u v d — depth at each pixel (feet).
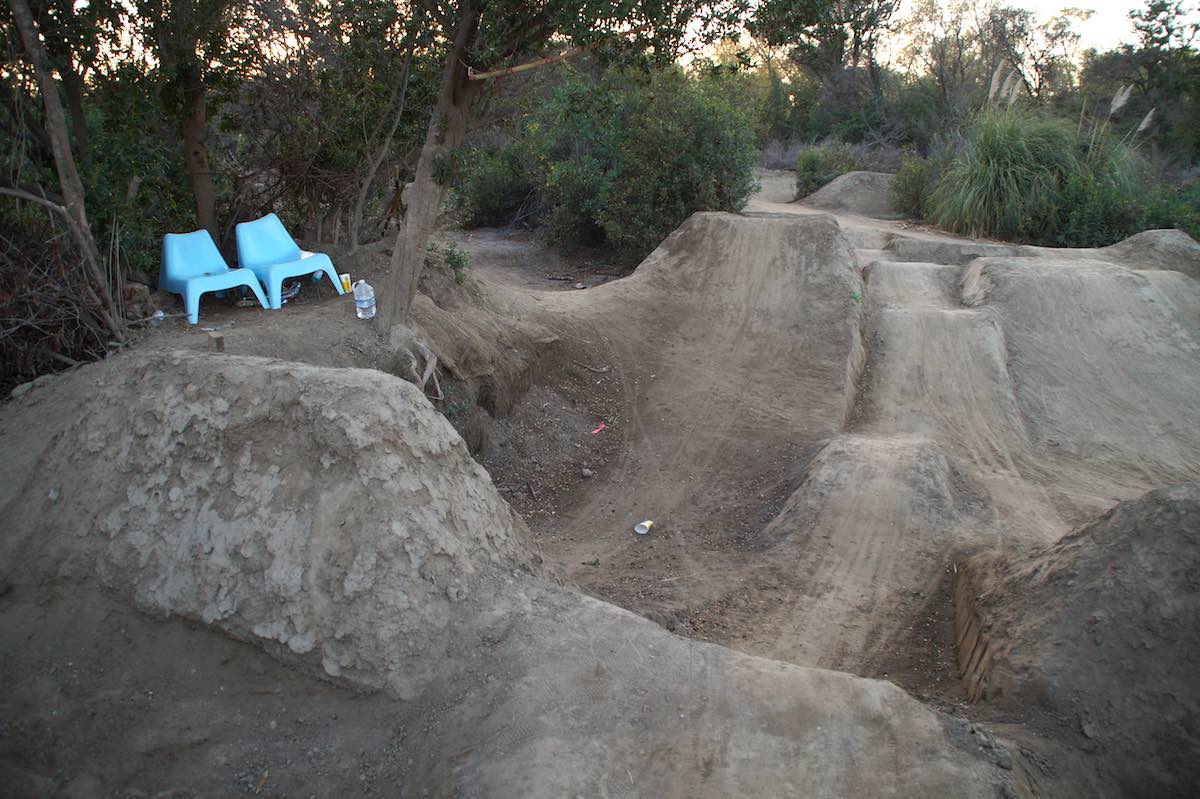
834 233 44.62
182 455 14.51
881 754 11.60
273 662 12.62
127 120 28.37
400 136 33.22
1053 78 114.21
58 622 13.85
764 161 107.45
